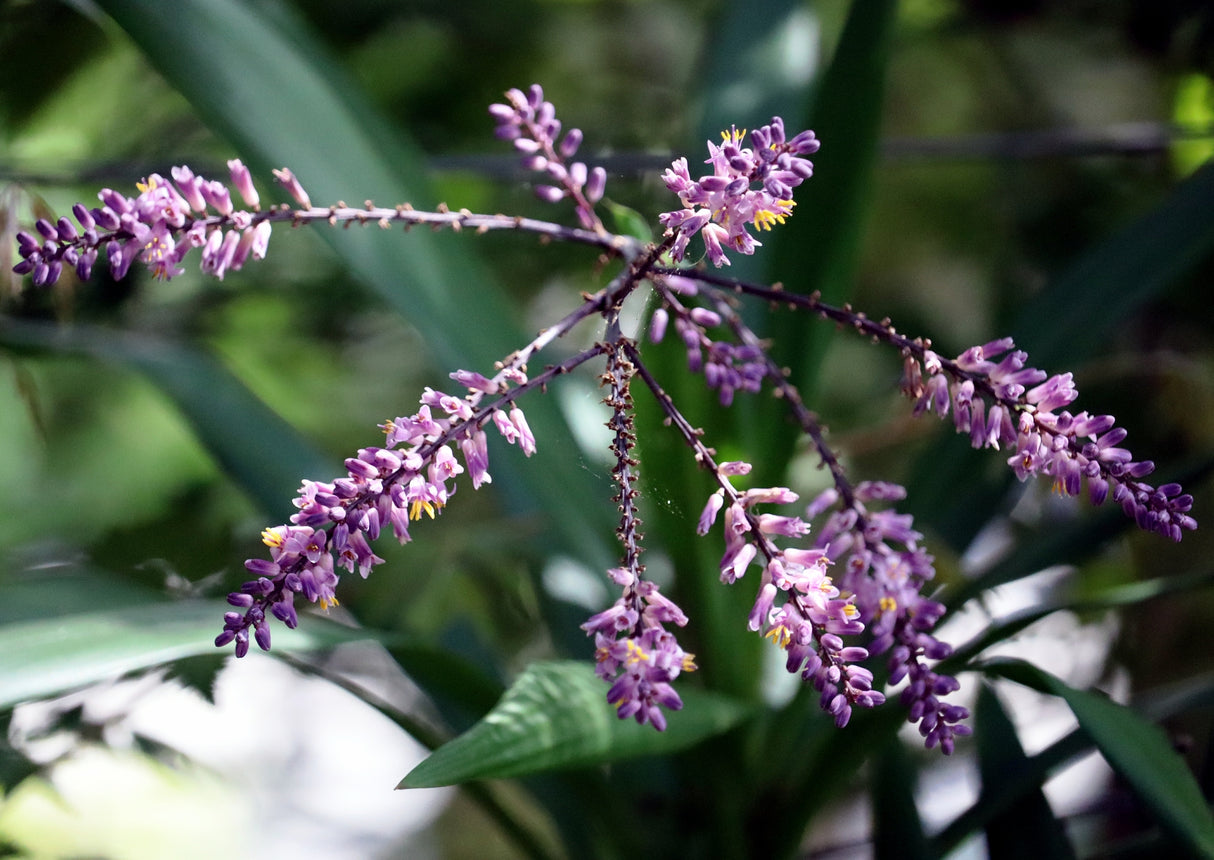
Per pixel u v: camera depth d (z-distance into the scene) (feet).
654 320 2.60
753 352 2.62
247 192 2.49
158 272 2.43
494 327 3.43
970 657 2.92
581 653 3.75
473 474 2.41
